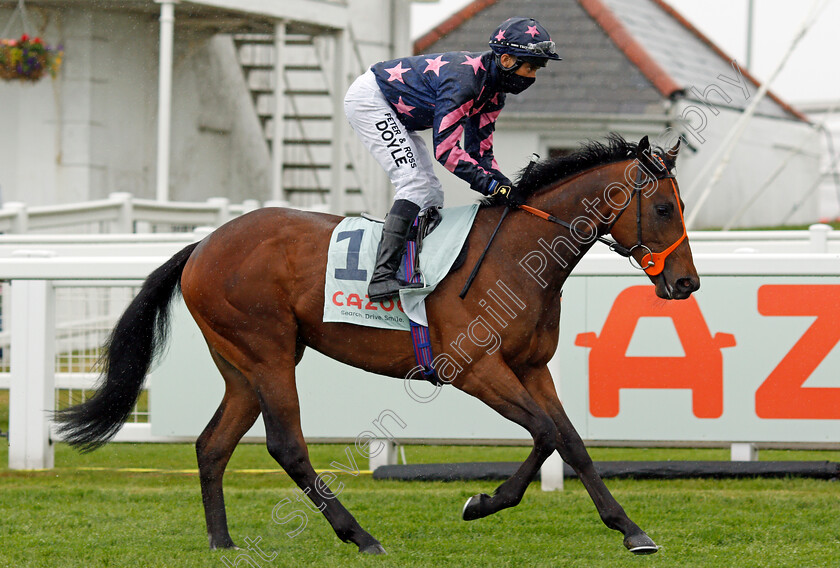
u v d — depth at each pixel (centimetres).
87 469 1023
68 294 1036
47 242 1370
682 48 2969
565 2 2845
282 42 2041
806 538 711
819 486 916
